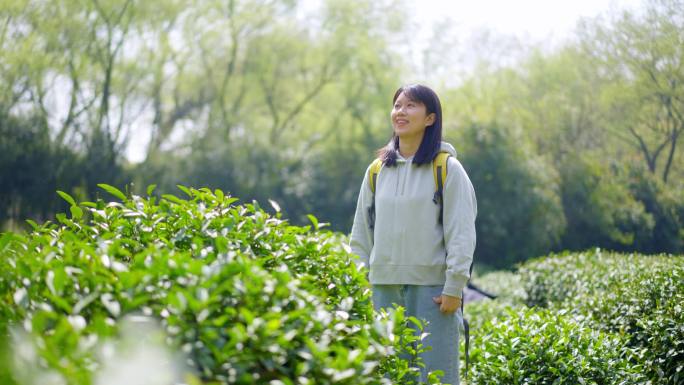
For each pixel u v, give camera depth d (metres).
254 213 2.58
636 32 24.59
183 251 2.30
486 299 7.79
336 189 30.30
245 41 32.69
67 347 1.46
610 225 27.30
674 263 4.97
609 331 4.62
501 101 31.70
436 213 3.11
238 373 1.62
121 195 2.52
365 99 32.53
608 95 26.77
